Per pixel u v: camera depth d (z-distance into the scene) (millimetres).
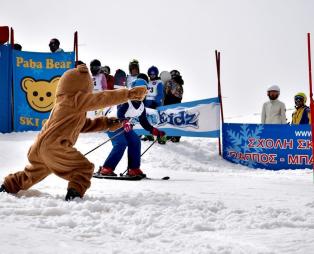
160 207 8875
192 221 7664
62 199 9641
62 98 9828
